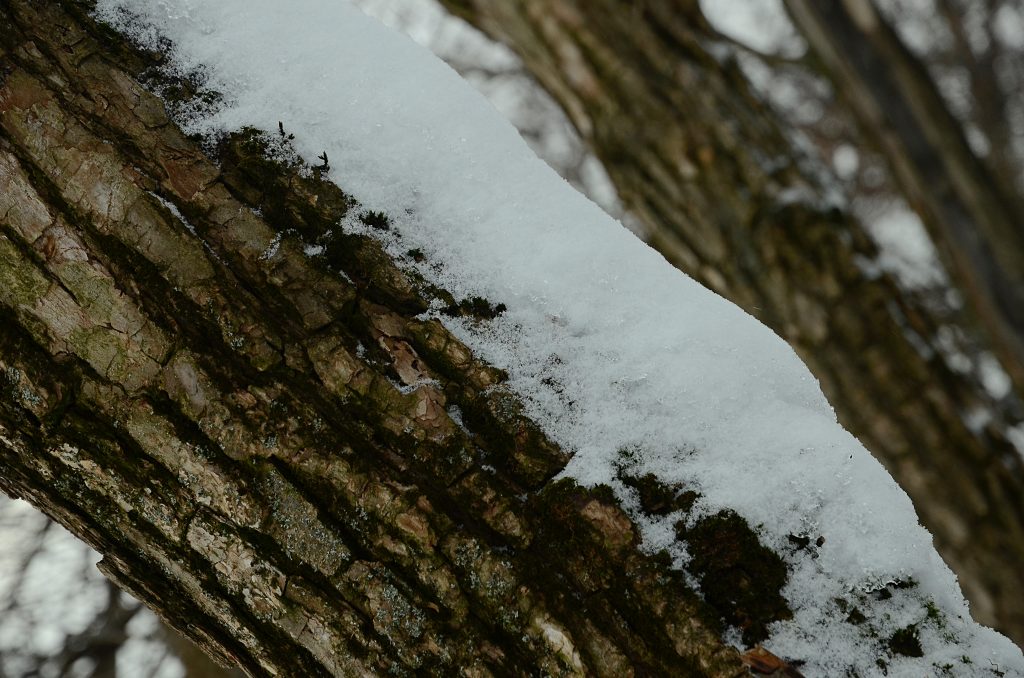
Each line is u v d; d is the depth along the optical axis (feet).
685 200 7.13
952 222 9.05
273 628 4.43
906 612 4.46
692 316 4.61
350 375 4.47
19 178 4.42
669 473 4.49
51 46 4.48
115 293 4.43
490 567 4.41
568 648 4.37
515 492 4.47
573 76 7.33
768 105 7.26
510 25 7.57
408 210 4.58
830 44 8.68
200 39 4.60
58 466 4.46
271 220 4.52
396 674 4.38
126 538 4.48
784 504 4.48
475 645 4.38
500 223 4.62
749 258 6.96
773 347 4.63
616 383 4.54
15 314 4.43
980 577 6.92
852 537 4.47
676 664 4.39
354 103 4.62
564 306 4.58
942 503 6.83
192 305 4.45
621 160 7.36
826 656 4.41
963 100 14.12
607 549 4.44
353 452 4.44
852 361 6.79
